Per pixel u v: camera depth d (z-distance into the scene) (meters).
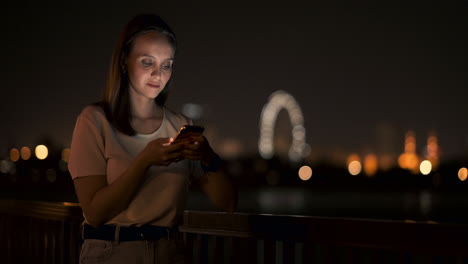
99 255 2.18
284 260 2.68
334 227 2.44
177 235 2.32
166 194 2.22
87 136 2.17
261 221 2.70
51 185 103.94
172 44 2.24
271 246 2.74
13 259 4.33
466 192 170.62
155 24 2.21
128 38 2.20
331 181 192.00
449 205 119.19
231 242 2.91
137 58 2.20
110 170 2.17
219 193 2.42
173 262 2.25
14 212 4.20
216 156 2.34
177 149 2.03
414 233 2.21
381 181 182.88
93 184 2.13
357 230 2.37
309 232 2.52
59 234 3.84
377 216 86.44
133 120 2.28
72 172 2.16
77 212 3.52
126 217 2.18
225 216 2.86
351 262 2.46
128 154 2.21
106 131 2.20
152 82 2.21
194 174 2.41
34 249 4.07
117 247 2.18
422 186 179.75
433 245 2.16
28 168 105.38
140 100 2.28
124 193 2.03
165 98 2.41
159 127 2.31
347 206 112.88
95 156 2.16
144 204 2.20
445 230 2.13
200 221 2.97
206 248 3.05
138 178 2.04
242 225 2.78
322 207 108.06
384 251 2.40
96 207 2.05
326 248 2.55
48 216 3.79
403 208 107.75
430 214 92.06
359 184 188.75
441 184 176.25
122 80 2.25
